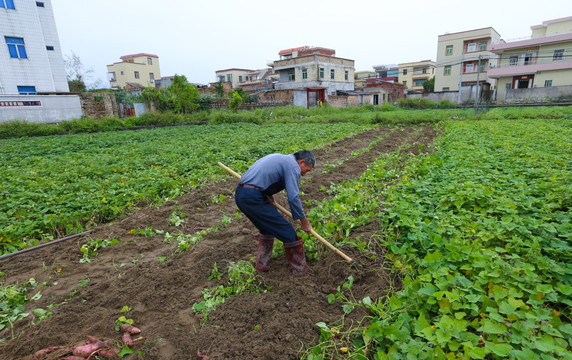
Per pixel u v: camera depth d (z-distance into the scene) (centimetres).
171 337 296
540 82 3428
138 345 290
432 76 6341
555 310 268
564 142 967
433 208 496
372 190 632
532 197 493
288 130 1850
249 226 538
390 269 360
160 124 2642
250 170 366
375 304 310
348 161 984
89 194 649
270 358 262
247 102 3981
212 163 942
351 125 2106
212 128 2220
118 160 1062
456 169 717
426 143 1270
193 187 742
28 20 2428
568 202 470
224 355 268
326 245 376
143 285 375
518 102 3081
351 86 4625
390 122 2223
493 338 238
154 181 750
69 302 354
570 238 355
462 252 341
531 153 813
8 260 446
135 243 494
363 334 269
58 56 2709
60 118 2456
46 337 294
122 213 606
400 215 429
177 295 359
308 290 341
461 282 293
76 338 294
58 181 762
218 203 662
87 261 445
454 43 4175
